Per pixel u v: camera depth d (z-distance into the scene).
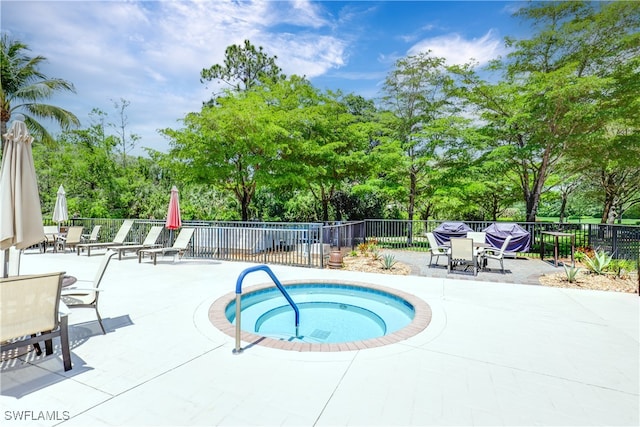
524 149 13.48
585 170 16.06
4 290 2.95
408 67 16.05
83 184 19.19
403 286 6.94
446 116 16.12
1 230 3.70
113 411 2.65
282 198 21.53
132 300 5.80
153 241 10.85
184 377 3.20
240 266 9.14
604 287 6.92
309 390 2.99
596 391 3.00
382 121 17.16
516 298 6.04
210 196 20.59
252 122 12.94
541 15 13.03
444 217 22.78
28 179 3.93
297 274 8.12
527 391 2.99
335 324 5.54
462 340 4.14
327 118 16.28
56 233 12.31
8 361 3.49
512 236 10.93
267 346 3.93
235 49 22.58
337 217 21.36
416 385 3.08
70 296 4.81
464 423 2.53
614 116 11.70
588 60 12.68
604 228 11.70
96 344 3.96
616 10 11.55
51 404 2.74
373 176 18.12
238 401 2.80
